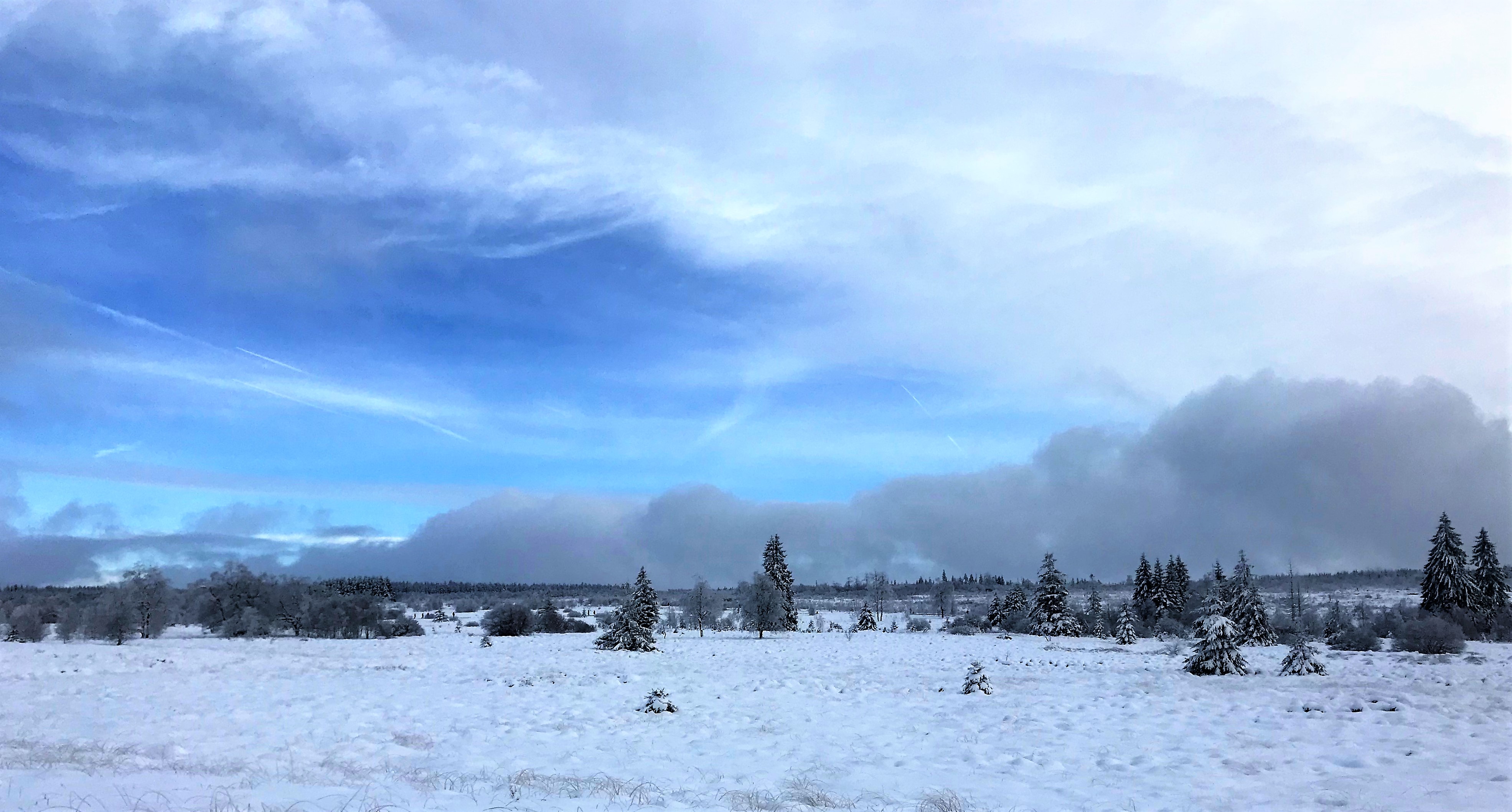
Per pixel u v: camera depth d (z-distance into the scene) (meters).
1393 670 30.23
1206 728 17.78
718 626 83.44
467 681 28.86
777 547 85.88
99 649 44.03
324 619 60.34
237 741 15.91
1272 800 11.40
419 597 162.25
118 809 7.86
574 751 15.65
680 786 12.33
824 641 60.66
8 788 8.90
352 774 12.03
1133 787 12.36
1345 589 124.38
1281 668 30.50
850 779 13.16
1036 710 21.20
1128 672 31.95
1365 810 10.66
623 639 46.81
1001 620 82.38
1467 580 64.12
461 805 9.09
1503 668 30.75
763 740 17.02
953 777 13.32
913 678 30.55
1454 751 14.60
